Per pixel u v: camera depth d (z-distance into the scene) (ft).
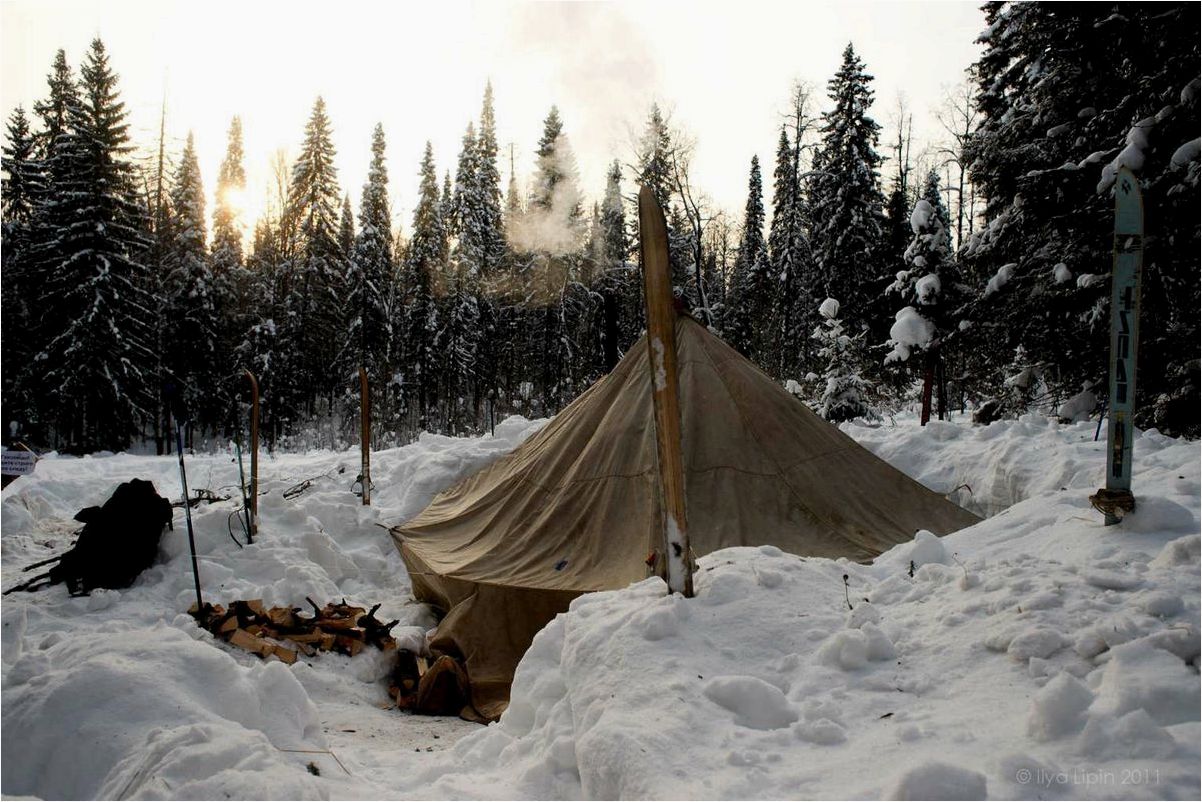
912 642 10.05
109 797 8.41
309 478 37.37
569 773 9.18
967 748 7.47
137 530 20.72
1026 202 39.27
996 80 51.78
